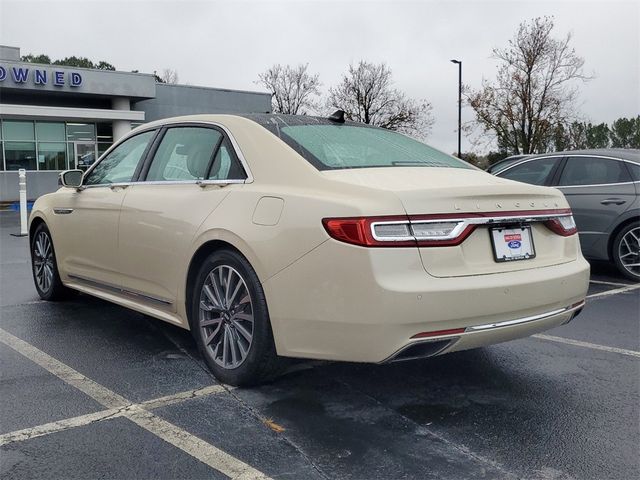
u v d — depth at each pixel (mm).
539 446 2902
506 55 30906
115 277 4598
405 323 2867
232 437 2959
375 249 2887
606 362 4141
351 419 3178
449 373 3893
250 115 4043
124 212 4387
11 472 2615
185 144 4203
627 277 7188
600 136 46938
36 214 5742
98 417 3182
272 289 3229
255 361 3398
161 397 3451
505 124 31359
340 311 2973
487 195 3189
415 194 3010
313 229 3068
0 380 3713
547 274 3334
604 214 7191
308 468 2672
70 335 4691
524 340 4664
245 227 3381
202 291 3729
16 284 6777
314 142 3697
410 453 2818
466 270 3053
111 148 5066
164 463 2705
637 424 3148
